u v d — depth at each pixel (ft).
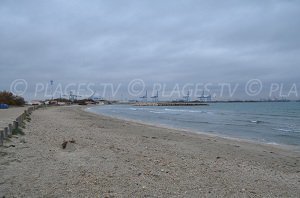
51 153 34.32
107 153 36.76
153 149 43.65
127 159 33.73
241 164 36.17
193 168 31.30
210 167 32.53
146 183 24.40
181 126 102.68
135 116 168.45
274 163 38.75
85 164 29.73
